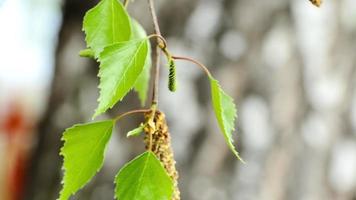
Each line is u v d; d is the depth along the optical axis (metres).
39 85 1.90
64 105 1.03
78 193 0.99
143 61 0.57
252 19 1.02
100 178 0.98
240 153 1.01
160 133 0.57
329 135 1.09
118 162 0.98
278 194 1.04
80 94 1.02
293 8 1.05
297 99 1.05
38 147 1.06
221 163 1.00
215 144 0.99
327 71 1.09
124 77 0.56
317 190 1.08
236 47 1.01
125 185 0.56
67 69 1.03
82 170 0.58
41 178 1.05
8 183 1.40
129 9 0.98
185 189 0.99
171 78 0.58
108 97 0.56
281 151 1.04
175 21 1.00
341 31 1.09
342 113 1.10
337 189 1.11
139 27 0.68
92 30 0.60
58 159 1.03
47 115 1.05
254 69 1.02
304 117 1.07
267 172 1.02
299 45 1.06
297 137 1.05
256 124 1.02
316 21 1.07
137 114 0.98
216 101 0.58
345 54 1.09
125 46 0.57
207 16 1.01
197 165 0.99
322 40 1.08
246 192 1.01
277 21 1.03
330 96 1.09
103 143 0.58
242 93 1.02
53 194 1.04
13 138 1.62
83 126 0.58
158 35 0.57
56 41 1.06
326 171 1.09
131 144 0.98
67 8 1.04
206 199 0.99
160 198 0.56
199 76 1.00
